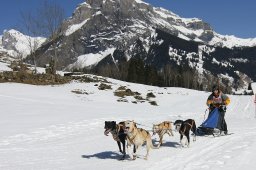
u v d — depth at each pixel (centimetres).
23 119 2119
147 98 4709
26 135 1655
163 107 4059
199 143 1399
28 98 3394
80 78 5344
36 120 2084
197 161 1085
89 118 2192
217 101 1579
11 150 1329
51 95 3938
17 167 1067
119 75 11456
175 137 1571
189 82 13112
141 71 9875
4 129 1783
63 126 1905
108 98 4338
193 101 4559
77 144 1467
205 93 5681
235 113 3303
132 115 2562
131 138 1116
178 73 13338
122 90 4819
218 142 1408
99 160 1165
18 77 4697
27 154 1258
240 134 1603
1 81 4459
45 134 1700
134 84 5725
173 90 5656
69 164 1112
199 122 2392
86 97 4175
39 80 4775
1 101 2961
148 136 1156
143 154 1233
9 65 5447
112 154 1262
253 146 1264
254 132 1672
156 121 2309
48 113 2411
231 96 4975
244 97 4788
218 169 979
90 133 1759
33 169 1045
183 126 1323
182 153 1227
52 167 1069
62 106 2911
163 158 1159
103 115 2412
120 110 3014
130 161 1138
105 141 1537
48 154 1262
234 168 984
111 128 1161
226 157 1112
